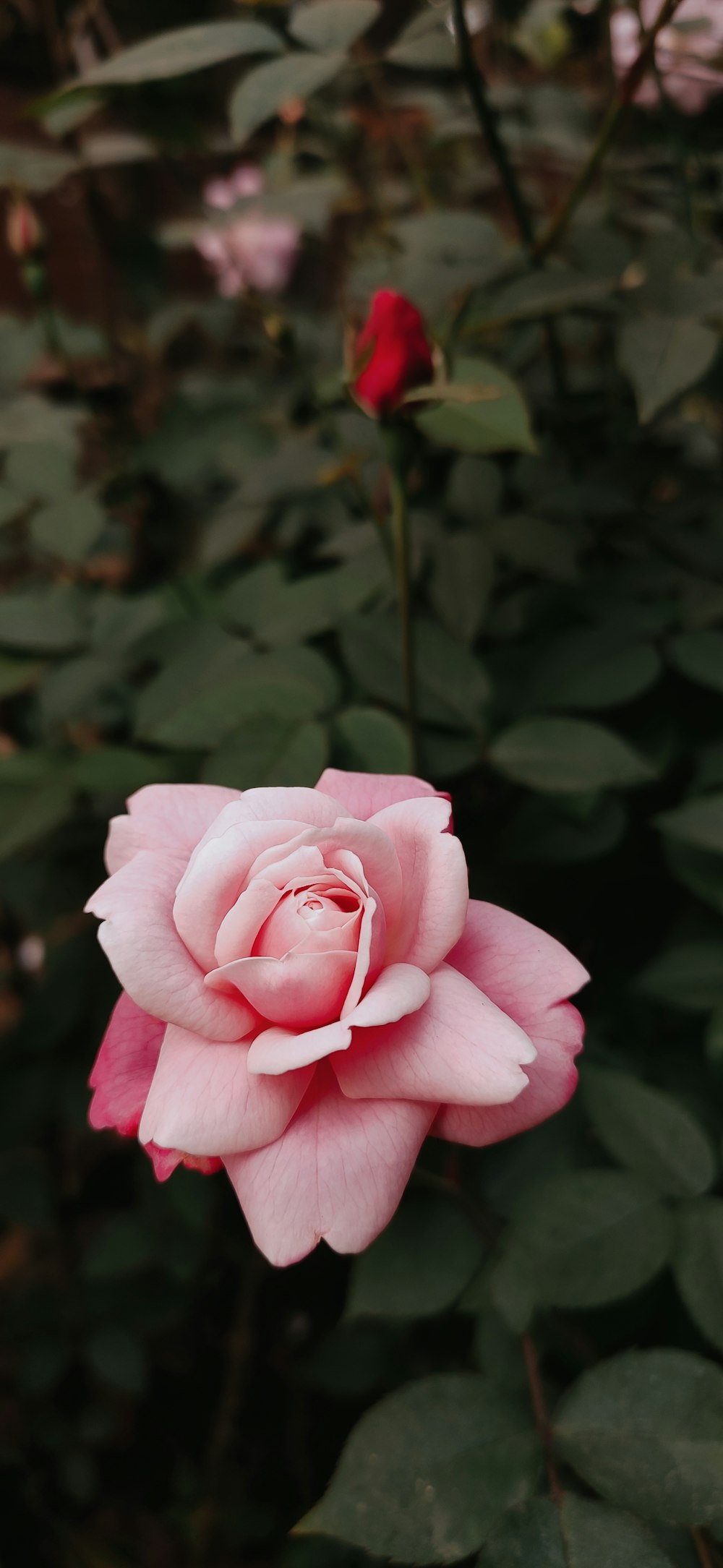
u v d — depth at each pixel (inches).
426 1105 13.4
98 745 27.8
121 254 32.0
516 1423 13.9
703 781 19.5
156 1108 12.9
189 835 14.7
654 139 28.5
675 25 25.6
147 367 36.7
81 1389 29.2
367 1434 13.9
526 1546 13.1
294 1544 23.7
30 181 25.8
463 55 20.0
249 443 26.4
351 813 14.9
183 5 33.9
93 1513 28.6
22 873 23.4
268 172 31.5
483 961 14.1
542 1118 13.5
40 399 28.6
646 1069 19.0
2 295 42.1
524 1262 14.5
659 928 21.2
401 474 17.5
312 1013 13.0
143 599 22.6
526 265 21.3
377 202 32.3
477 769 20.4
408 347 16.6
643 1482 13.4
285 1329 26.1
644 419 17.8
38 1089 23.1
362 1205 12.8
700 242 21.4
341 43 18.6
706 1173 15.0
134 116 21.8
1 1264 32.5
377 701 20.8
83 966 23.4
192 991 13.1
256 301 20.5
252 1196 12.8
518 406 17.3
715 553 22.6
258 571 21.3
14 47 36.7
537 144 27.2
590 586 21.7
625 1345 17.1
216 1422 27.7
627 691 19.7
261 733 17.7
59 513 23.7
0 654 22.2
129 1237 23.6
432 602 20.9
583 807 18.8
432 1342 22.0
